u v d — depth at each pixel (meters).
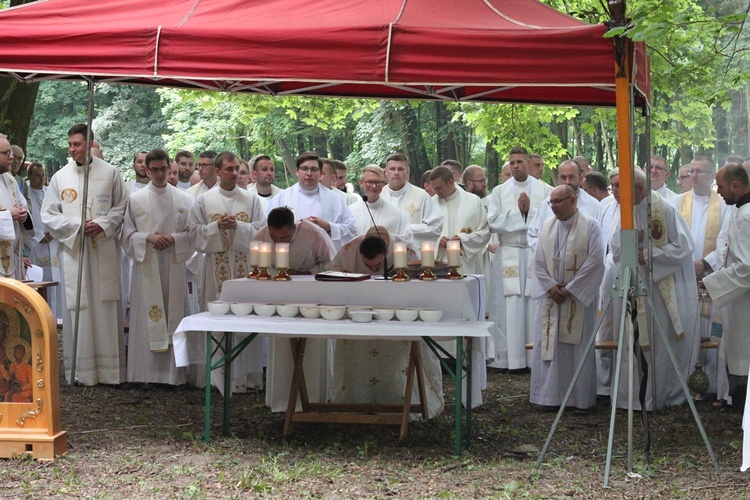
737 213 7.20
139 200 8.49
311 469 5.48
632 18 5.55
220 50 6.05
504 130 15.83
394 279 6.19
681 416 7.45
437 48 5.83
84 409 7.41
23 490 4.98
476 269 10.09
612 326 7.96
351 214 8.81
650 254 6.79
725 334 7.50
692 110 12.27
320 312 5.97
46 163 31.19
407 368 7.19
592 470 5.62
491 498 4.91
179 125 25.67
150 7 6.61
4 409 5.64
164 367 8.45
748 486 5.23
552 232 7.84
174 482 5.20
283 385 7.18
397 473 5.48
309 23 6.11
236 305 6.12
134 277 8.55
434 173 9.88
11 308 5.66
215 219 8.50
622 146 5.69
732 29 6.49
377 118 24.70
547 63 5.73
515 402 8.22
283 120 25.05
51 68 6.23
